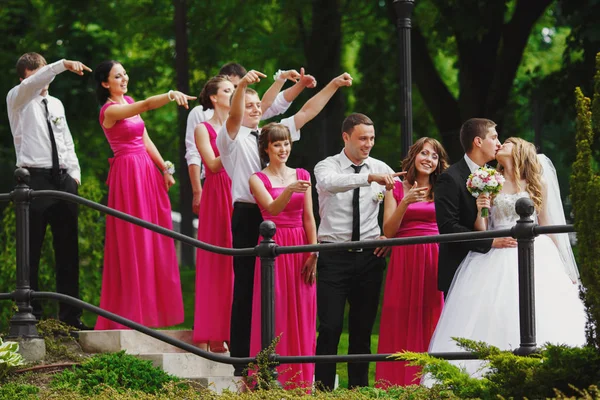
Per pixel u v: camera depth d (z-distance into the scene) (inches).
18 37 1095.0
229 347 443.8
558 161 1069.8
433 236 341.4
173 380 410.3
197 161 487.8
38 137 457.4
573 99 938.7
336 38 1042.7
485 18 876.6
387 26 1135.6
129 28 1171.9
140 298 450.0
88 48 1042.7
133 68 1160.2
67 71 1025.5
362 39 1168.2
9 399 381.7
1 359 406.9
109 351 439.5
